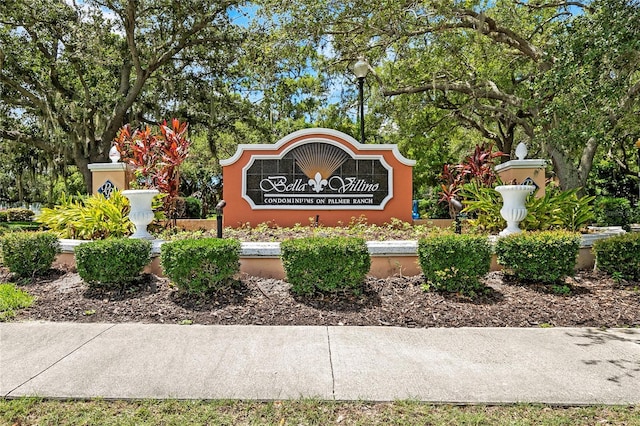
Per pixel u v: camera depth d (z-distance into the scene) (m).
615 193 19.73
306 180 9.04
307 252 5.53
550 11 14.59
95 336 4.51
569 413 2.99
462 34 14.59
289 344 4.30
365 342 4.36
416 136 18.98
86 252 5.76
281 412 3.01
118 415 2.96
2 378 3.51
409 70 14.80
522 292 5.81
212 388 3.35
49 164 18.75
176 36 18.53
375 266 6.39
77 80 19.48
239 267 5.94
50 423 2.86
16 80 17.41
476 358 3.94
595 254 6.74
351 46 13.43
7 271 6.87
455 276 5.66
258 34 17.23
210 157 24.38
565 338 4.46
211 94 19.06
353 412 3.01
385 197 9.05
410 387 3.37
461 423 2.87
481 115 18.34
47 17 16.50
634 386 3.37
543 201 7.84
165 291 5.79
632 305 5.41
